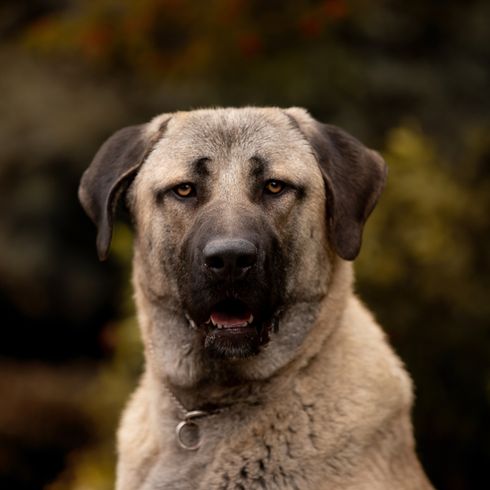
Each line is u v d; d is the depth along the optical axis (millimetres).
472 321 12461
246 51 18203
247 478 6730
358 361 7070
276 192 7090
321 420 6789
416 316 12398
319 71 18938
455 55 21141
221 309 6777
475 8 21141
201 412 6988
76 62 22219
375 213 12594
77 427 18375
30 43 19953
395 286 12406
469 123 19688
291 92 18703
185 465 6891
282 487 6691
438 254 12383
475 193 12984
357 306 7590
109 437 12938
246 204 6934
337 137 7512
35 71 22484
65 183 21375
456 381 12602
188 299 6848
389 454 6941
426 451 12750
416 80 19938
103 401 13195
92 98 21375
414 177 12812
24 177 21344
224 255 6480
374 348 7227
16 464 17875
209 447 6895
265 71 18875
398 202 12680
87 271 21859
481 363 12492
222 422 6934
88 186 7629
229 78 19094
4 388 19781
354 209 7230
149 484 6953
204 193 7102
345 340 7152
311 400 6848
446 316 12477
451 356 12555
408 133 13305
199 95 19266
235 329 6691
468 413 12633
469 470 12875
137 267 7484
